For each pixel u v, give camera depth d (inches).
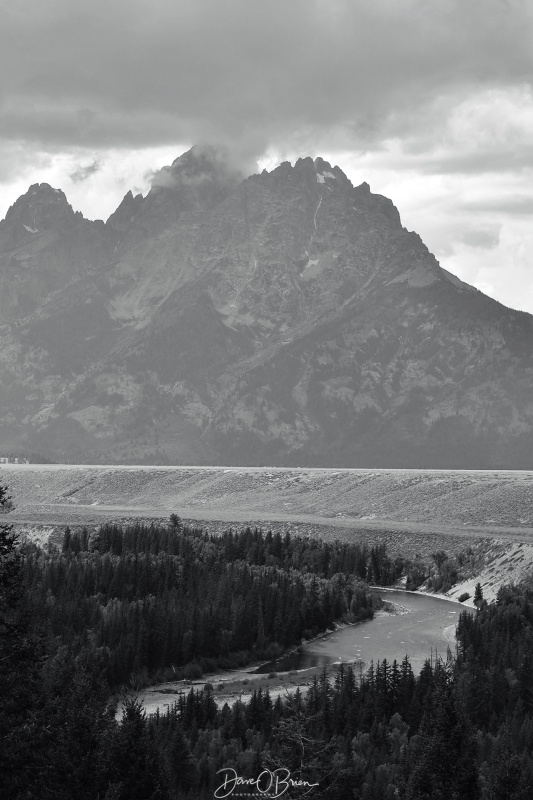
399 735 7219.5
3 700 4092.0
